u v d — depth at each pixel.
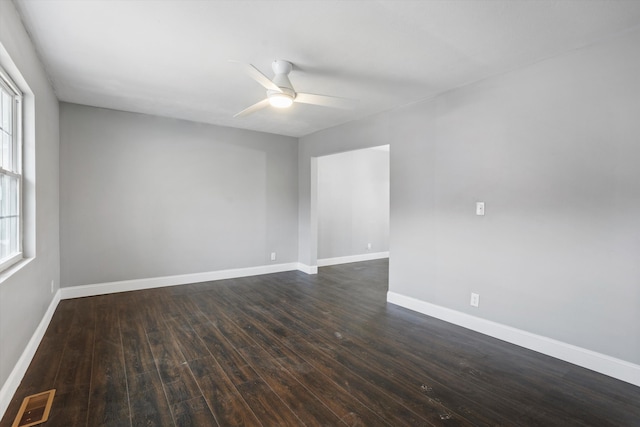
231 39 2.42
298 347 2.84
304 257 5.83
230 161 5.22
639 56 2.23
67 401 2.03
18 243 2.56
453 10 2.04
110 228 4.32
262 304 4.00
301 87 3.37
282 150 5.77
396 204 4.02
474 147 3.20
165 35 2.38
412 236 3.83
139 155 4.49
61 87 3.47
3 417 1.88
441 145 3.50
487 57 2.67
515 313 2.91
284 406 2.02
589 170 2.46
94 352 2.68
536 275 2.77
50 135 3.38
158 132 4.61
